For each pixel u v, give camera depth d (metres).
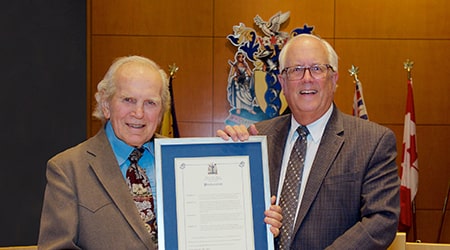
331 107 2.52
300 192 2.38
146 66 2.25
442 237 5.14
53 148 4.80
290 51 2.50
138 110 2.17
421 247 2.65
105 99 2.26
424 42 5.15
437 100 5.15
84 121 4.86
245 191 2.17
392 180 2.28
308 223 2.28
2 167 4.68
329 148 2.36
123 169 2.23
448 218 5.14
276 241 2.34
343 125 2.43
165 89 2.30
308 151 2.46
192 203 2.14
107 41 5.08
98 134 2.28
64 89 4.84
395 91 5.15
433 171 5.16
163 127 4.61
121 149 2.25
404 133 4.73
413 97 5.03
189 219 2.13
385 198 2.23
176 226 2.12
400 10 5.15
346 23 5.14
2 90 4.70
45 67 4.80
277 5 5.12
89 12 5.04
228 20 5.12
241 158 2.20
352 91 5.13
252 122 5.05
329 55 2.49
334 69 2.49
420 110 5.16
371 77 5.14
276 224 2.15
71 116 4.84
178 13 5.11
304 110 2.44
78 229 2.07
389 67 5.15
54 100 4.81
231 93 5.08
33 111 4.76
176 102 5.11
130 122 2.18
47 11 4.81
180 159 2.16
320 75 2.44
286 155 2.53
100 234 2.06
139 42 5.10
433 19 5.15
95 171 2.14
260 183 2.19
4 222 4.67
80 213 2.08
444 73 5.16
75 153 2.20
